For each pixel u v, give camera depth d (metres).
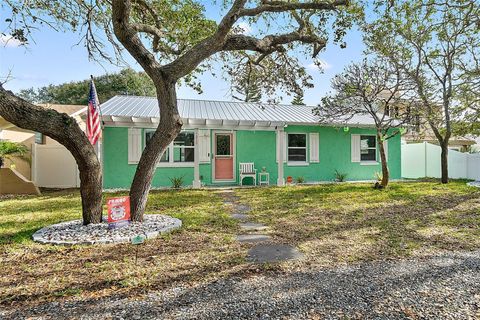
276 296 2.90
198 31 7.58
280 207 8.09
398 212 7.15
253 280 3.29
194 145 13.02
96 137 8.20
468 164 15.88
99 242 4.73
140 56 5.73
